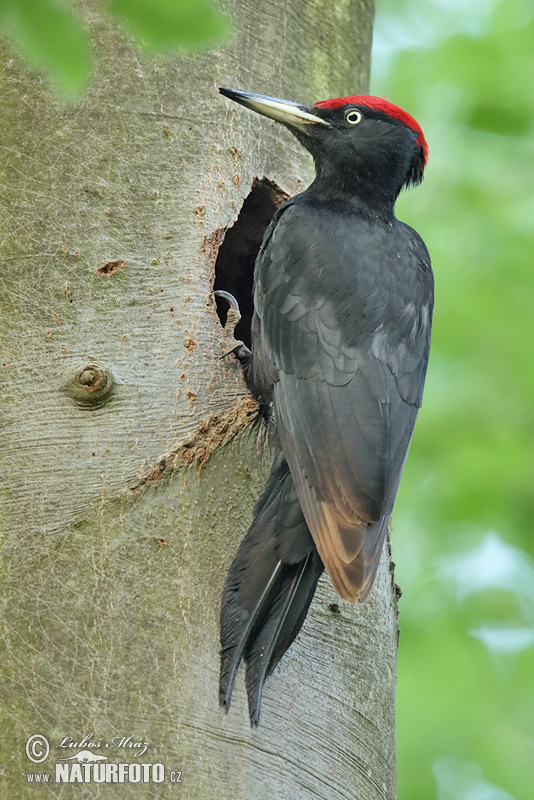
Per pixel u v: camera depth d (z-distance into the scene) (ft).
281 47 33.01
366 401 28.14
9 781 23.41
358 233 31.65
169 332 27.81
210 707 24.77
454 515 43.45
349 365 28.71
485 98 45.55
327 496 26.48
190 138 29.96
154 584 25.46
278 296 30.45
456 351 45.34
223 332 28.53
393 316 30.14
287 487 27.17
